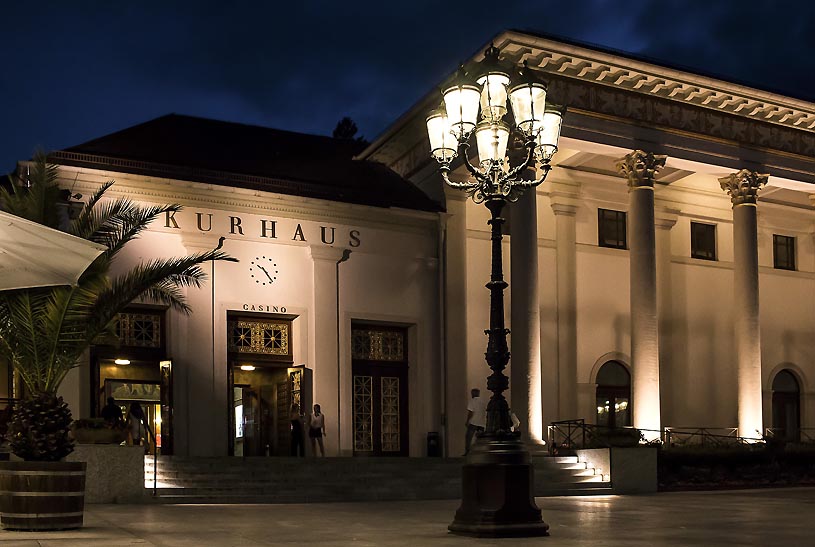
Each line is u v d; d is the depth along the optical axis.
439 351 27.98
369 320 27.02
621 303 31.75
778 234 35.62
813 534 12.32
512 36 26.14
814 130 32.00
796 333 35.19
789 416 35.00
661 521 14.30
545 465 23.62
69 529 11.59
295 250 26.20
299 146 32.44
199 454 24.20
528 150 12.78
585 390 30.61
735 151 30.17
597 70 27.69
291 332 26.33
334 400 26.14
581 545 10.80
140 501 17.30
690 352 32.66
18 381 21.77
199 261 14.99
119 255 23.67
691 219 33.56
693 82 28.98
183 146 28.84
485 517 11.70
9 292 12.64
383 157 32.25
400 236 27.80
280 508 16.45
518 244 26.53
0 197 17.84
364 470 21.91
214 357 24.75
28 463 11.38
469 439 24.67
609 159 30.56
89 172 23.31
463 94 12.34
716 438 31.19
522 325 26.14
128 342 24.00
